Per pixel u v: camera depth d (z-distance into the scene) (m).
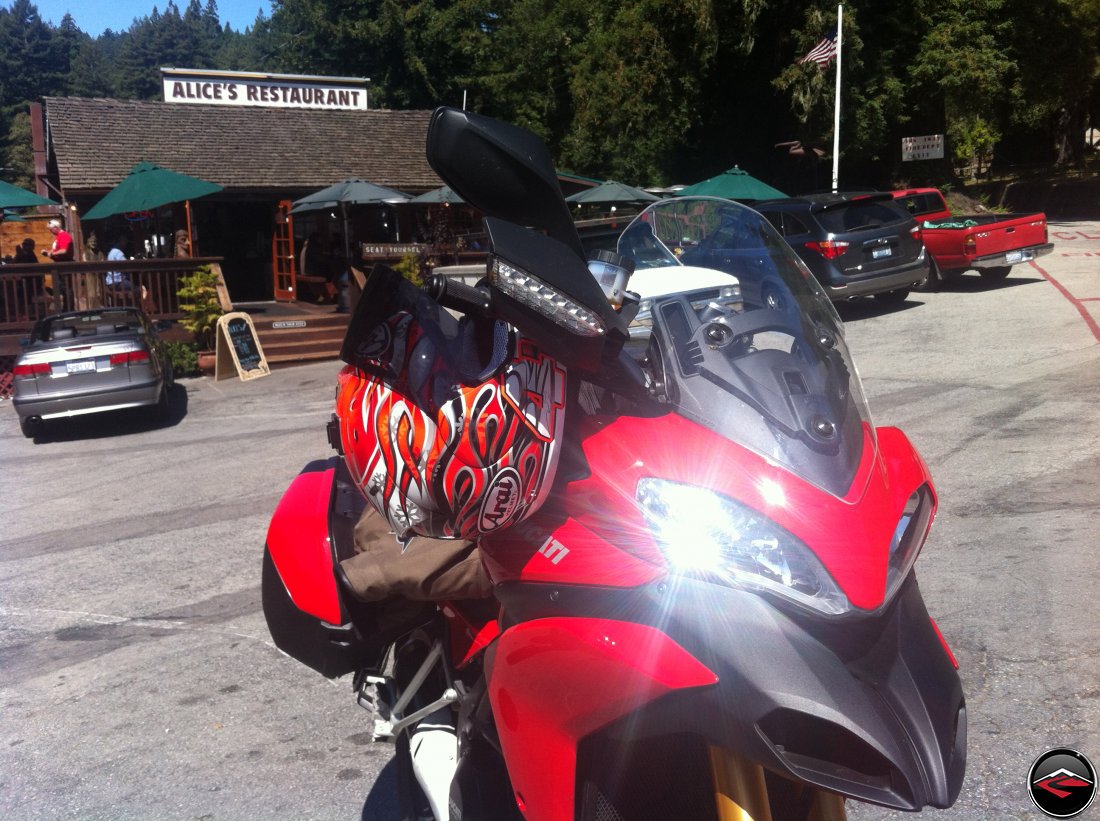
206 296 16.42
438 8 45.34
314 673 4.66
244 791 3.62
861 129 30.59
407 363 2.07
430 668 2.82
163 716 4.28
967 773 3.38
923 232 17.09
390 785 3.61
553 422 2.12
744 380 2.30
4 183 17.25
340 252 22.25
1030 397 8.95
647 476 2.14
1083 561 5.08
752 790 2.01
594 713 2.05
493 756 2.57
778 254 2.86
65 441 11.83
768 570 2.01
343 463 3.37
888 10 31.72
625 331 2.19
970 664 4.11
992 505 6.11
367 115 26.00
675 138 35.28
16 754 4.01
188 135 23.33
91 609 5.70
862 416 2.53
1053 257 21.12
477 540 2.20
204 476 9.12
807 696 1.88
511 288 1.99
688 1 29.81
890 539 2.14
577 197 21.31
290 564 2.99
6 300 15.86
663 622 2.00
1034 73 35.09
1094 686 3.85
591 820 2.18
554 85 42.00
